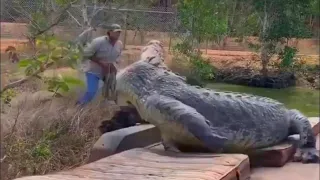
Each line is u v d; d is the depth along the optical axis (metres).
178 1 10.20
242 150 4.92
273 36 15.03
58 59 3.14
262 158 5.07
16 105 5.18
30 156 4.99
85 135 5.64
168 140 4.76
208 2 11.66
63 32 4.50
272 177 4.68
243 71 14.42
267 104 5.29
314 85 15.09
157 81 4.83
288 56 15.27
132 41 6.72
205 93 4.90
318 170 4.95
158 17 7.56
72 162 5.14
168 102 4.62
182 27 10.25
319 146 5.78
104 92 5.93
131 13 6.38
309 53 17.50
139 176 3.74
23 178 3.64
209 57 12.93
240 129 4.83
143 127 5.43
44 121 5.54
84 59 5.23
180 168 3.98
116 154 4.46
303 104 12.25
